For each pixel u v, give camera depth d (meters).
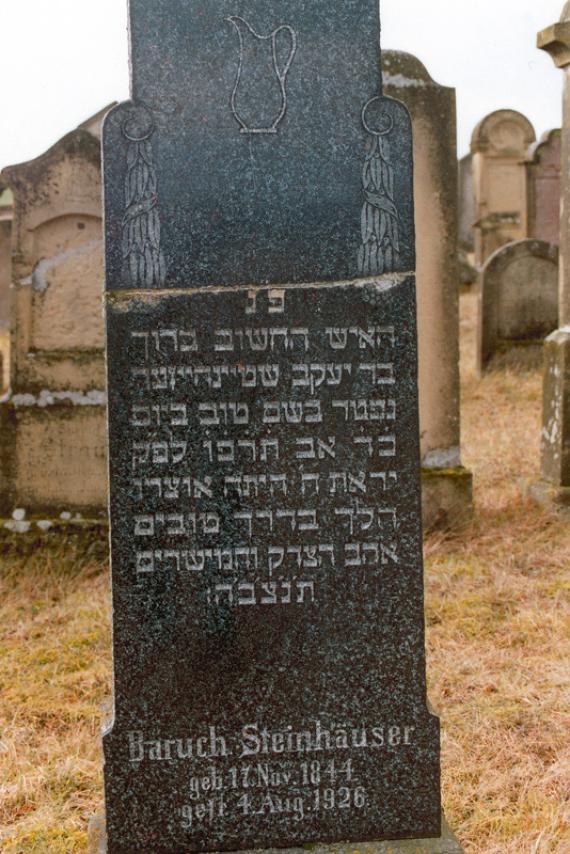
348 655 3.18
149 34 3.04
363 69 3.09
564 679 4.49
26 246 6.51
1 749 4.18
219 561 3.13
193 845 3.18
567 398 6.96
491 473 8.06
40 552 6.53
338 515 3.15
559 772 3.75
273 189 3.09
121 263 3.06
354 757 3.21
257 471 3.12
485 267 11.34
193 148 3.06
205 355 3.09
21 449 6.57
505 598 5.53
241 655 3.15
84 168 6.47
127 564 3.11
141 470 3.09
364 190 3.11
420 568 3.17
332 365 3.12
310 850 3.18
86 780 3.94
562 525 6.71
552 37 6.78
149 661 3.13
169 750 3.15
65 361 6.57
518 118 17.73
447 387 6.88
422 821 3.23
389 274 3.12
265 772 3.18
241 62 3.06
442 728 4.16
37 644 5.41
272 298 3.10
